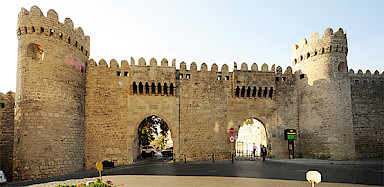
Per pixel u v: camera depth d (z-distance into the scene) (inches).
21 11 1079.6
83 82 1302.9
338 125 1337.4
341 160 1306.6
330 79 1381.6
